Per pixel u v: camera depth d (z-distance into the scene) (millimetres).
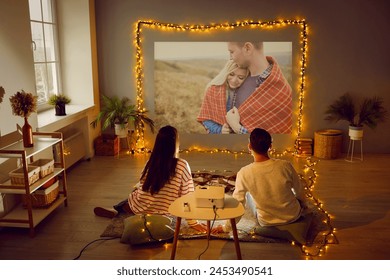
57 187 3822
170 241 3221
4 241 3252
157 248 3127
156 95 5836
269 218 3254
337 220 3613
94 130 5668
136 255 3035
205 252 3070
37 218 3408
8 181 3428
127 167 5148
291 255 3041
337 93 5672
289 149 5816
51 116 4629
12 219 3348
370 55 5559
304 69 5621
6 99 3486
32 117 3879
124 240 3164
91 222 3586
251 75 5656
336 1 5461
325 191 4305
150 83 5820
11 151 3184
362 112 5324
